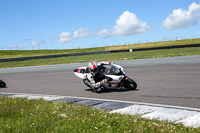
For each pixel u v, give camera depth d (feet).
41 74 57.41
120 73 29.58
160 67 52.85
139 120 15.15
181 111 17.93
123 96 25.91
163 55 88.22
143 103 21.45
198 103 20.67
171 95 24.75
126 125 14.07
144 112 18.16
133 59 82.69
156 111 18.30
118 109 19.71
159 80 35.42
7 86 40.29
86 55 142.41
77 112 17.75
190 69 45.27
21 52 242.17
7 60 123.65
